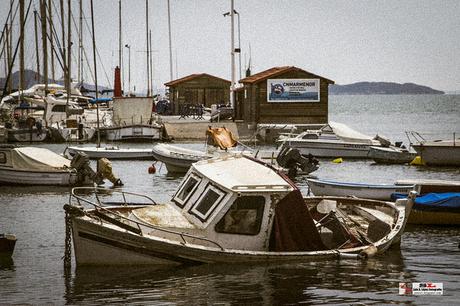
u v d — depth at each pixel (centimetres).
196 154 10106
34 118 15788
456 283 4325
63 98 17875
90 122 15962
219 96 18888
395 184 7306
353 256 4691
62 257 4919
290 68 14912
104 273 4369
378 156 11500
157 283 4197
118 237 4359
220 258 4462
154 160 11731
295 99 14938
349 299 3981
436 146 11056
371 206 5766
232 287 4138
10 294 4056
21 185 8650
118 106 15700
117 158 11700
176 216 4625
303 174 9619
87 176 8719
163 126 15212
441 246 5372
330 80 14900
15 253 5053
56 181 8612
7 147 8788
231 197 4503
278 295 4019
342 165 11275
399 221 5209
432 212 6194
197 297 3966
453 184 6862
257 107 14938
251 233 4562
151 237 4391
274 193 4575
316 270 4491
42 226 6066
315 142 12112
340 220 5294
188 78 18750
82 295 4009
